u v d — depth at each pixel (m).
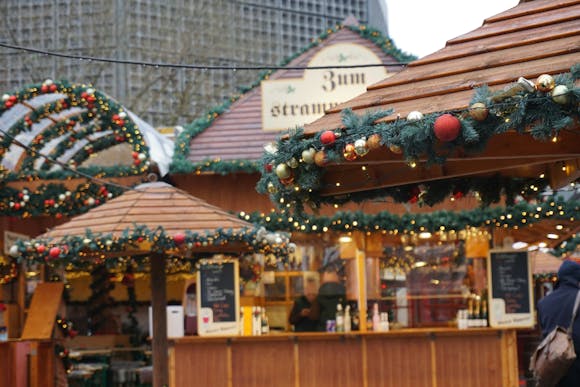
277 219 15.21
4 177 16.20
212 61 29.05
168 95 29.02
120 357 20.94
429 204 7.78
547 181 7.78
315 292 15.16
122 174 16.09
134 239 10.73
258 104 17.44
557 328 7.05
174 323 14.90
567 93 4.93
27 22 28.48
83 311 21.23
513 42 6.00
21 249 11.09
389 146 5.45
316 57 16.42
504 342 14.95
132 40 28.48
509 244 15.20
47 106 16.03
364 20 31.08
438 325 15.28
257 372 14.82
